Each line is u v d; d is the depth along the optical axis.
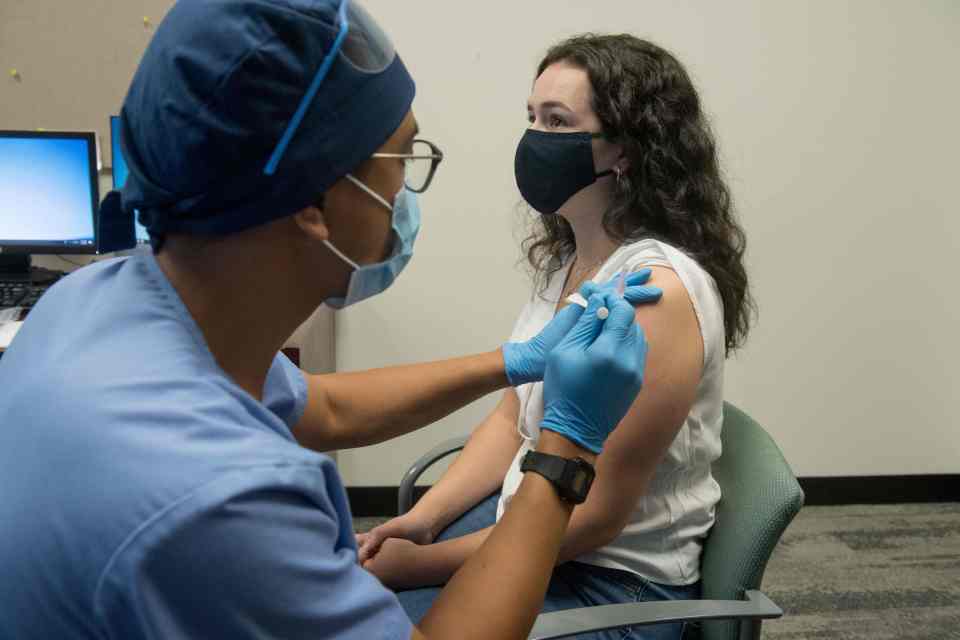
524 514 0.64
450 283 2.23
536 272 1.34
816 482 2.50
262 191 0.51
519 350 1.00
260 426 0.52
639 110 1.02
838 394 2.44
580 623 0.82
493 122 2.13
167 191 0.52
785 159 2.26
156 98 0.50
